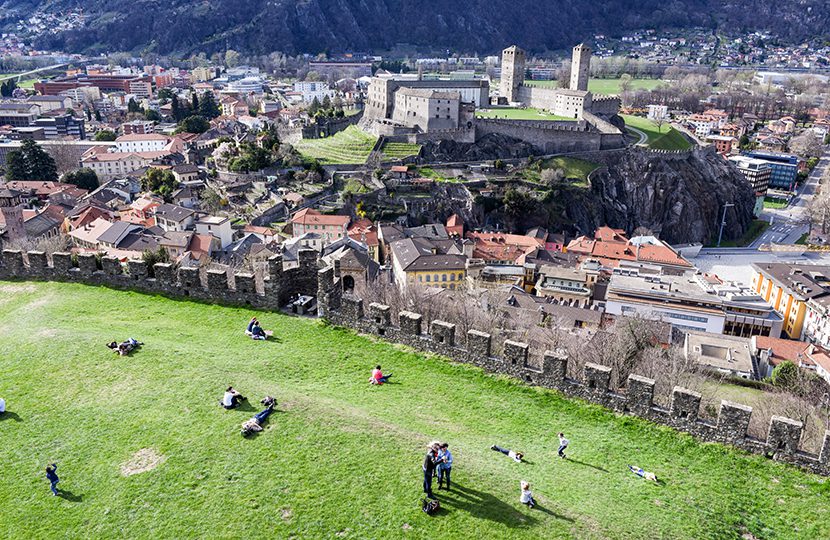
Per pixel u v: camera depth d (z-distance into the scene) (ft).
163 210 501.15
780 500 107.04
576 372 142.51
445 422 121.49
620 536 91.35
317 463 101.65
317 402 120.16
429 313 187.32
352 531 88.48
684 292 385.91
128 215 549.13
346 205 625.41
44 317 157.99
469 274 430.20
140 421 111.55
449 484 97.60
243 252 448.65
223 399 116.26
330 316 159.12
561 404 131.44
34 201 601.62
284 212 610.24
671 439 121.90
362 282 274.77
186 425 110.63
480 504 94.53
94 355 134.62
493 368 140.87
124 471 99.35
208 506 92.17
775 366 284.82
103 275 181.98
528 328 242.58
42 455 103.24
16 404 117.29
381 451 105.29
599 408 130.11
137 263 176.96
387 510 92.43
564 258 520.83
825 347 358.02
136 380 125.18
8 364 131.13
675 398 123.13
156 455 102.89
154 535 87.15
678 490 107.14
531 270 449.89
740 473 113.39
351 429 110.73
